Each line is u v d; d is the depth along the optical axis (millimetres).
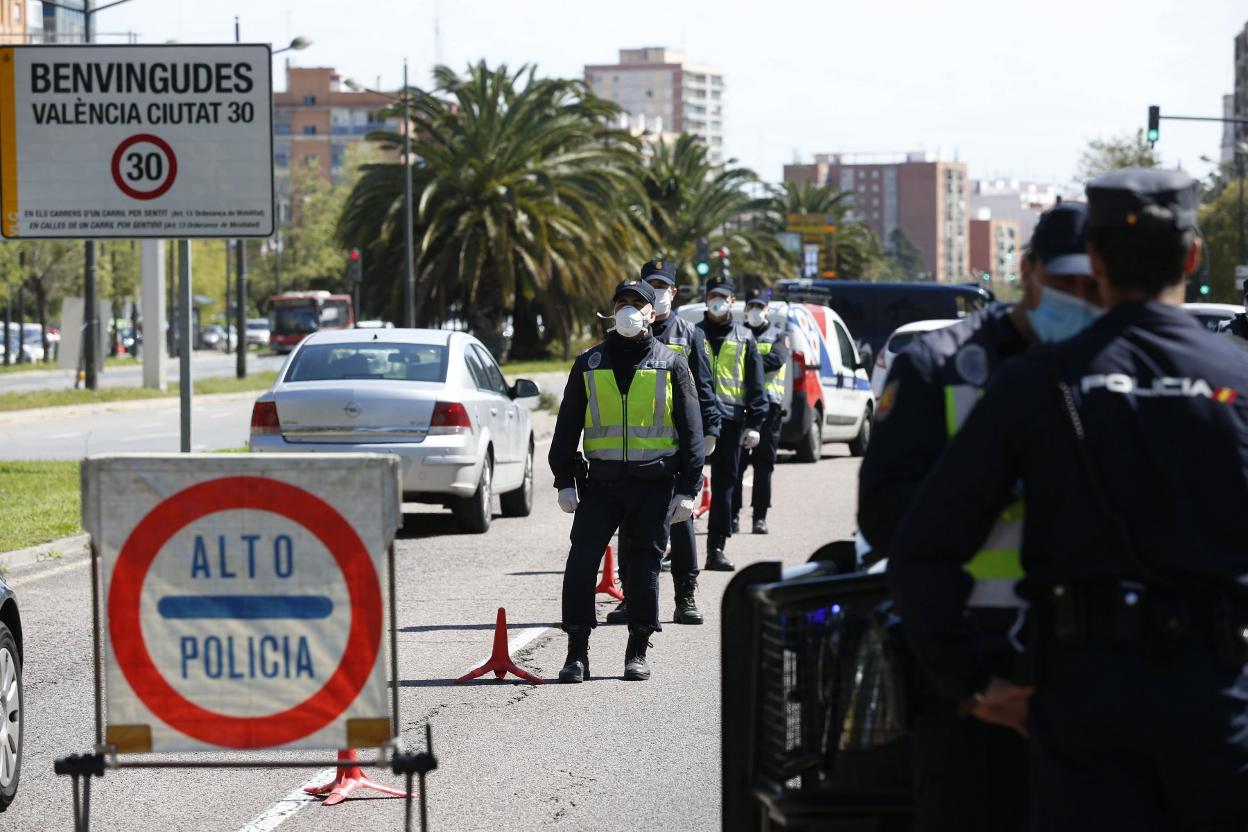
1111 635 5832
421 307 105812
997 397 6098
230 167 28359
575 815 11844
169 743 8930
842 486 37281
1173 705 5738
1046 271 6789
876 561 8492
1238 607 5855
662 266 19031
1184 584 5816
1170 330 6090
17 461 43281
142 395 75625
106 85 28312
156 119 28297
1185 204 6195
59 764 8883
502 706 15430
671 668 17094
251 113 28312
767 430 27938
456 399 27484
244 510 8844
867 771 7562
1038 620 6035
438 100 102875
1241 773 5750
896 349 39594
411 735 14328
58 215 28391
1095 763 5887
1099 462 5910
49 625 20453
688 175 136875
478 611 20781
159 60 28266
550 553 26359
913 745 6973
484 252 102062
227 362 150625
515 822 11680
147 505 8867
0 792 12039
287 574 8852
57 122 28359
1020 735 6680
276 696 8883
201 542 8867
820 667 7727
